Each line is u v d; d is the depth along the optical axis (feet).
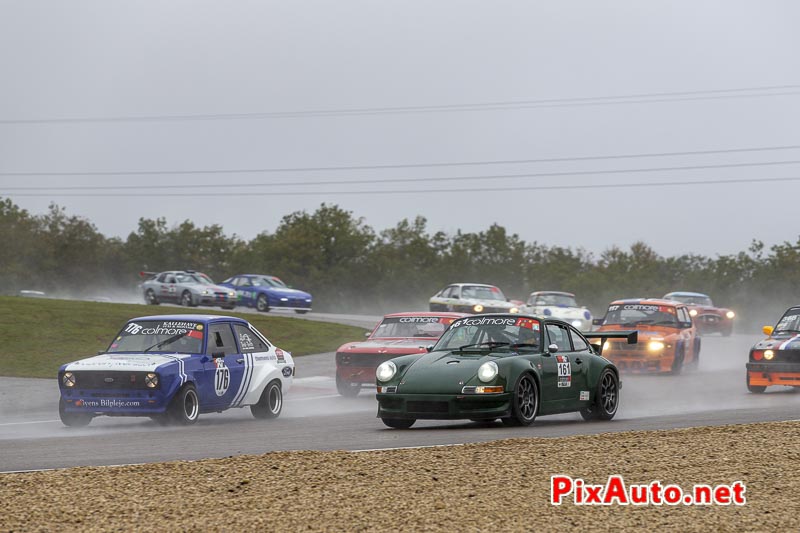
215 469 60.39
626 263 600.80
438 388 84.79
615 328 163.32
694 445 69.36
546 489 53.67
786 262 490.90
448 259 617.62
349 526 45.44
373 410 114.42
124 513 48.49
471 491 53.16
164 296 310.65
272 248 622.95
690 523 46.11
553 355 91.20
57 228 615.16
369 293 606.96
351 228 639.76
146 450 74.02
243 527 45.50
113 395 94.73
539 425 89.40
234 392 102.32
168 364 95.35
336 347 203.00
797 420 86.12
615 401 97.91
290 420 102.73
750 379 126.11
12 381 139.54
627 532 44.37
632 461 62.39
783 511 48.52
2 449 76.33
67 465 66.13
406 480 56.34
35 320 194.80
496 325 93.50
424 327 132.16
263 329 216.13
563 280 572.92
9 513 48.65
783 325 131.34
